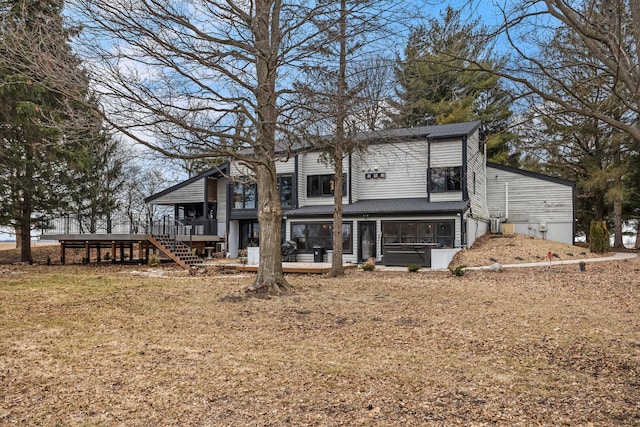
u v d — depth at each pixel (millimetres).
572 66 5719
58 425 3631
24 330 6953
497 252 18500
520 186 23422
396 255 18203
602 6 4562
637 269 13992
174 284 12500
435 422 3654
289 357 5551
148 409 3953
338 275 14672
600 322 7289
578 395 4258
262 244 10680
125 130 7473
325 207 21812
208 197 25922
